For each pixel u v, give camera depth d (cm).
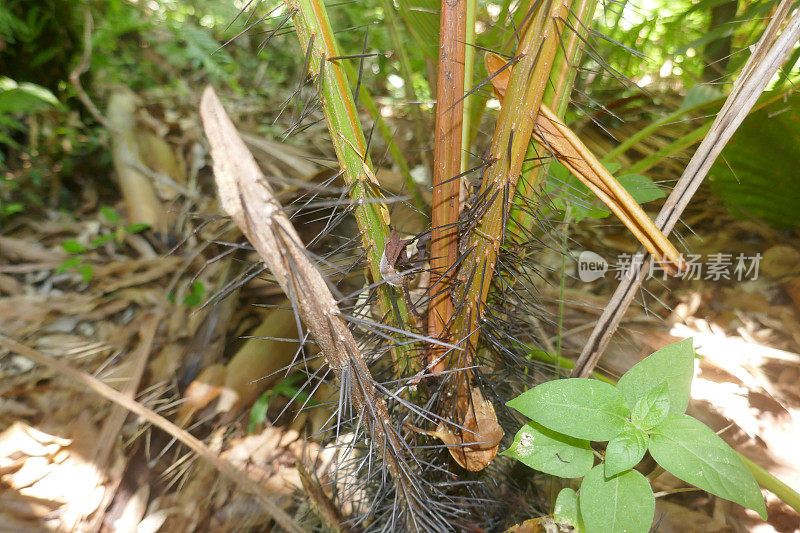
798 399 58
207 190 96
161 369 67
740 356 63
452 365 34
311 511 52
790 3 25
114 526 53
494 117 63
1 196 93
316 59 27
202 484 57
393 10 52
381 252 31
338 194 57
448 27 27
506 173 28
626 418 30
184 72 130
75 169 101
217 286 71
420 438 38
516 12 38
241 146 20
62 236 90
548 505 48
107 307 75
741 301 69
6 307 75
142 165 96
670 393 32
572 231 79
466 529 42
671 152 47
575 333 66
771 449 54
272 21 40
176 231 88
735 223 78
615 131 75
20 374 66
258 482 57
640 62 69
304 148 96
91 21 96
